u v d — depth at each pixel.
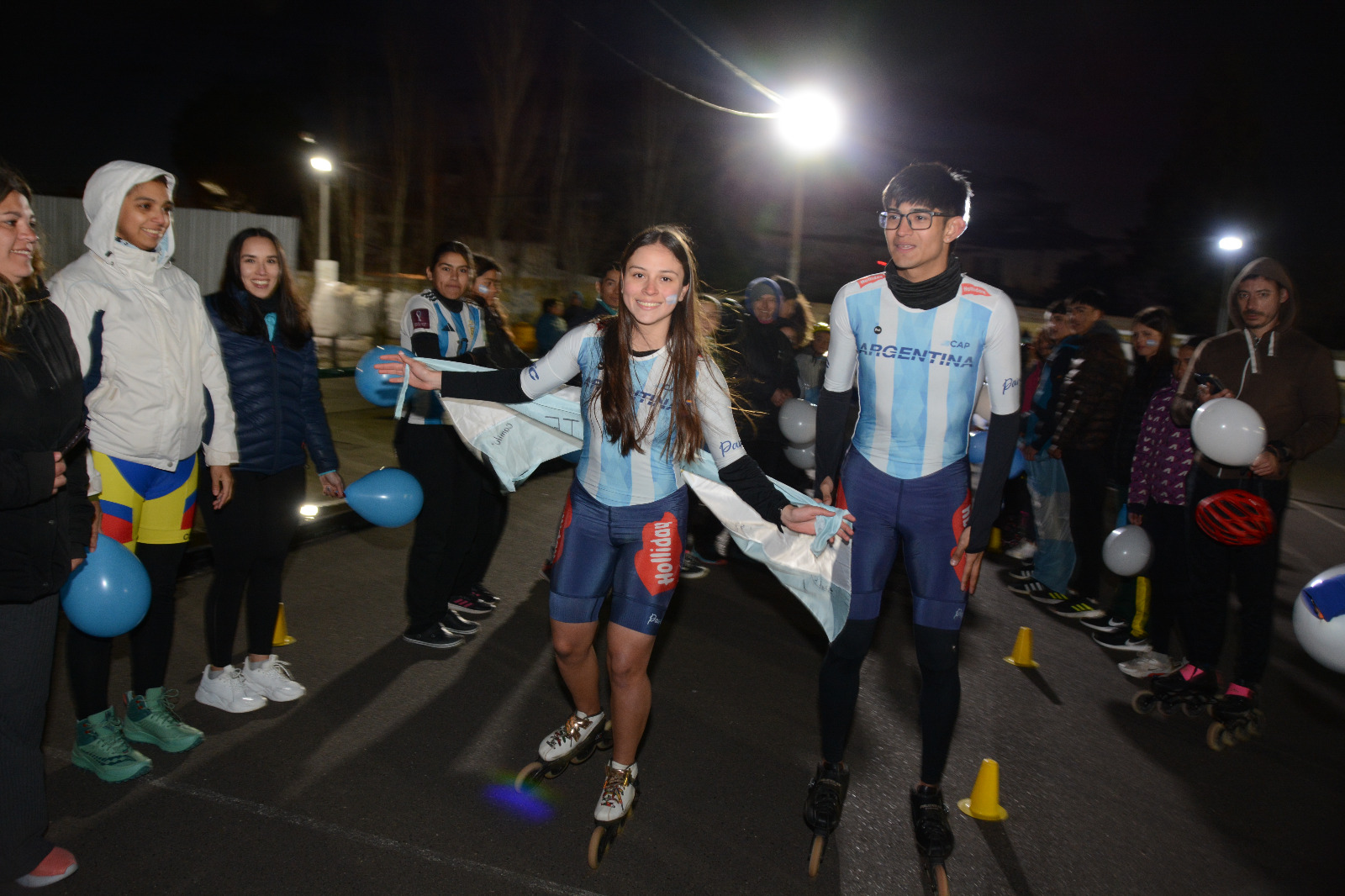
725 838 3.12
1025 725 4.18
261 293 3.51
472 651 4.54
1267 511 3.73
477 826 3.07
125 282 3.02
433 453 4.36
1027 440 6.19
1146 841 3.26
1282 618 6.07
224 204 29.09
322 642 4.52
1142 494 4.96
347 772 3.34
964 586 3.00
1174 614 4.77
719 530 6.43
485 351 4.63
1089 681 4.77
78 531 2.60
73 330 2.87
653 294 2.62
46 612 2.46
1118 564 4.86
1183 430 4.62
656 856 2.99
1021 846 3.18
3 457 2.21
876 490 3.01
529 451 3.46
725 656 4.75
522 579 5.75
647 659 2.94
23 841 2.52
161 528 3.27
